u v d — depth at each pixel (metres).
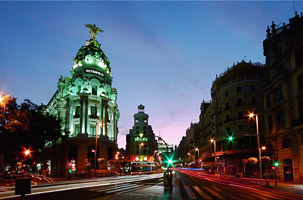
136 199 15.04
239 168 52.75
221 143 58.09
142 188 22.86
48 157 70.06
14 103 38.47
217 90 65.56
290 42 32.53
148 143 111.94
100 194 17.80
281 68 34.28
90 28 78.81
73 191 20.23
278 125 33.97
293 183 29.08
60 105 74.00
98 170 62.16
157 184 28.44
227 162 56.06
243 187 24.52
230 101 57.25
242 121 53.47
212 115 69.19
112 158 69.56
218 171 54.00
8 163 48.53
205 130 80.25
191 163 102.62
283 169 32.75
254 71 58.38
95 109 68.44
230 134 54.22
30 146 48.41
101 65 72.50
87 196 16.56
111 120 73.56
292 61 31.73
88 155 63.72
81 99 66.56
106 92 72.50
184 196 16.67
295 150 30.25
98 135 66.06
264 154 40.25
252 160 37.78
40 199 15.02
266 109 36.56
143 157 108.38
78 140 63.34
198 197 16.20
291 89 31.75
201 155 88.88
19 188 11.34
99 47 78.12
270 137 35.12
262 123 52.09
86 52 71.75
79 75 69.56
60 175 60.59
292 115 31.39
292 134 30.94
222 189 22.20
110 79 76.12
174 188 23.06
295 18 35.06
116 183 30.73
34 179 43.25
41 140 52.06
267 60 38.62
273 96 35.41
